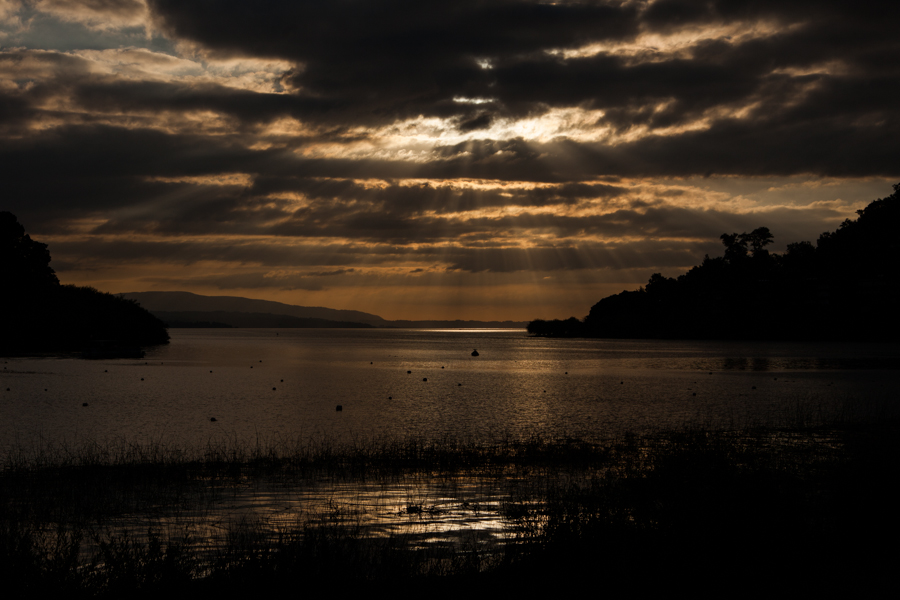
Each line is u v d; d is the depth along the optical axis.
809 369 88.12
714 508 11.43
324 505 16.16
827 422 32.72
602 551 10.35
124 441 31.19
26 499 17.12
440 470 21.22
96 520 14.86
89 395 53.56
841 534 11.20
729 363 103.69
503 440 30.17
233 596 9.09
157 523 14.51
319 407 46.00
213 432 34.22
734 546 10.37
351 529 13.61
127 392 56.28
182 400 50.28
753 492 12.06
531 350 167.12
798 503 12.18
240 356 128.38
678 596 9.09
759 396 52.66
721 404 46.66
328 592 9.20
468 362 112.06
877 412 39.59
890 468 15.62
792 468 18.42
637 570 9.79
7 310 135.88
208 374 78.31
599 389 60.50
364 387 62.53
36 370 82.25
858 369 87.50
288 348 175.00
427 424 37.09
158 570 9.58
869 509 12.30
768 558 10.06
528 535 12.80
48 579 9.41
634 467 21.02
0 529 12.45
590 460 22.81
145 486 18.72
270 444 29.84
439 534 13.18
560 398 51.78
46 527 14.27
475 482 19.19
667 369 90.56
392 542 12.05
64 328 141.62
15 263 138.38
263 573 9.66
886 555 10.43
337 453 25.64
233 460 23.25
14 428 35.72
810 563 10.07
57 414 41.66
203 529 13.92
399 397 53.06
